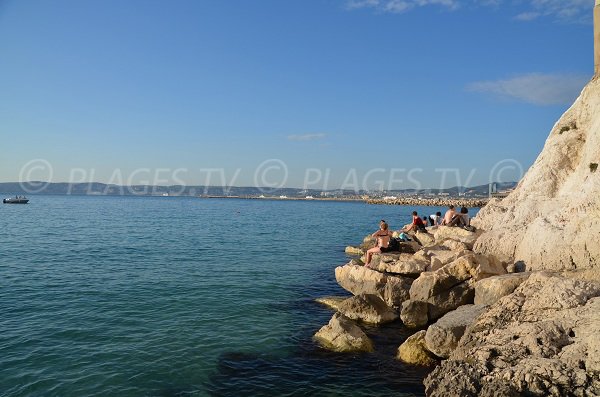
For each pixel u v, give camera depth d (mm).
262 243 38688
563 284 10633
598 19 23000
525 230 17922
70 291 18641
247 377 10844
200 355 12016
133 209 107375
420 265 17500
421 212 113500
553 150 22375
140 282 20750
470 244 20406
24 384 10008
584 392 7379
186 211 103250
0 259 26953
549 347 8570
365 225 64500
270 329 14398
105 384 10125
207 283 20922
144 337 13219
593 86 22219
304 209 134125
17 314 15211
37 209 98688
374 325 14969
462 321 11695
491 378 8008
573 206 16031
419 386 10453
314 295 19250
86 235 42375
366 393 10125
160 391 9945
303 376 10953
